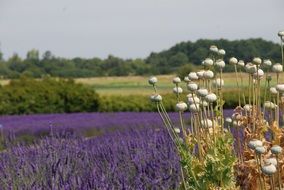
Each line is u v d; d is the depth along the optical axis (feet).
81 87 271.69
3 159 51.67
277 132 30.68
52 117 199.41
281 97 32.68
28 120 185.78
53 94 265.75
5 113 260.62
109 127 146.61
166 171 44.80
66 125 152.05
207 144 31.96
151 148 53.67
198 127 31.94
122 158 51.21
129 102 274.98
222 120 32.53
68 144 56.03
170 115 171.63
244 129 32.60
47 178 41.37
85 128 146.61
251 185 30.35
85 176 41.37
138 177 42.24
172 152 48.96
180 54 585.22
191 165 30.83
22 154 53.47
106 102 273.33
